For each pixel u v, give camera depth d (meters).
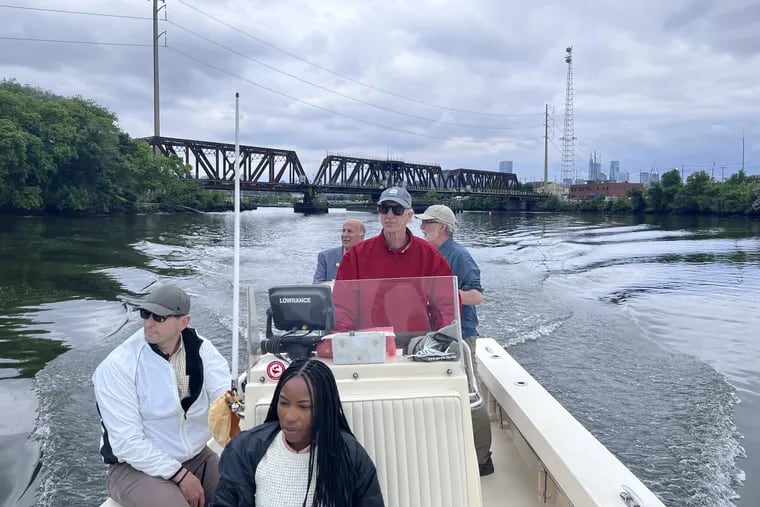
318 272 5.66
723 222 63.81
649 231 47.62
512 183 115.00
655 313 13.78
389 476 2.36
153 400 2.74
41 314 12.67
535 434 3.08
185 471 2.72
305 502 1.90
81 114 46.12
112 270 19.78
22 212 44.59
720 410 7.31
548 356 9.95
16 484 5.34
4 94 41.44
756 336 11.44
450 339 2.63
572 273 21.09
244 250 27.06
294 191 75.00
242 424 2.59
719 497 5.14
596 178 177.75
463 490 2.37
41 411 7.09
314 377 1.91
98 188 48.47
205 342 2.95
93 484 5.39
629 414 7.22
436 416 2.39
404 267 3.36
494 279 19.19
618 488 2.46
